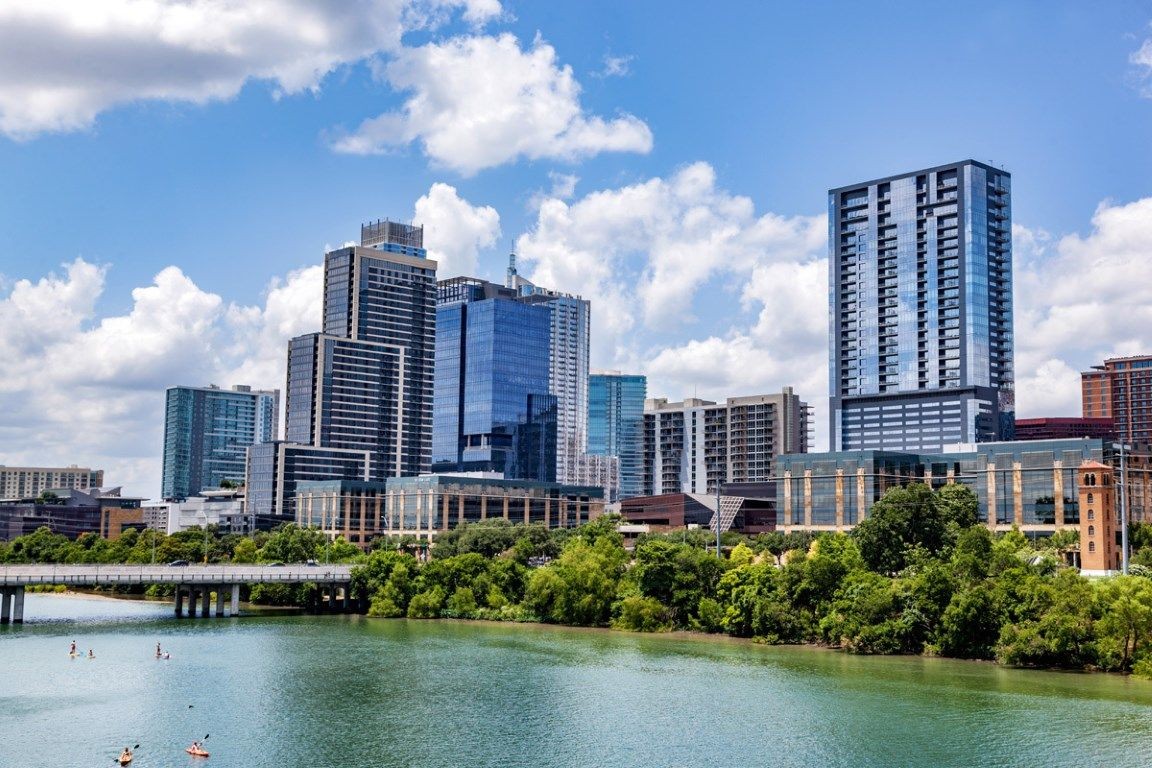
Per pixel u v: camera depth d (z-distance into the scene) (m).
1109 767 128.25
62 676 180.25
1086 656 186.25
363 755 134.50
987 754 133.88
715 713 155.62
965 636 198.88
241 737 142.12
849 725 147.62
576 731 145.88
